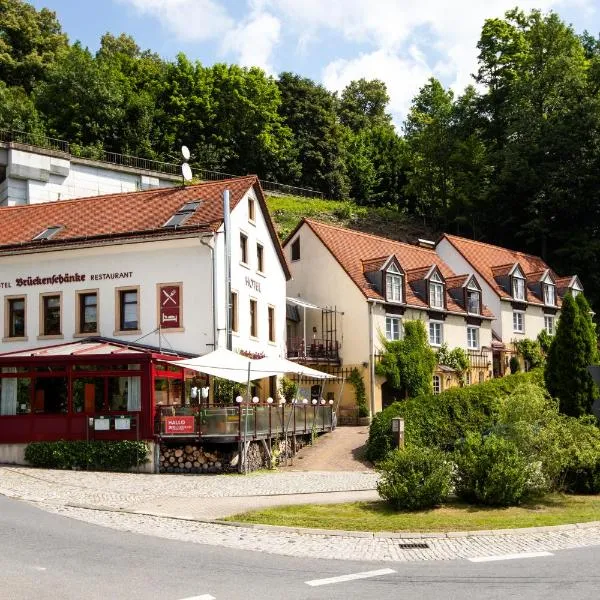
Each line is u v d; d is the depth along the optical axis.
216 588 10.65
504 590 10.59
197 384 30.12
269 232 38.84
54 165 52.81
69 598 9.96
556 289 57.94
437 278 47.12
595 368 15.52
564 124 64.38
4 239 34.88
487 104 74.44
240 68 83.69
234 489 21.53
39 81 77.81
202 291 30.70
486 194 71.44
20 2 85.12
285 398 38.06
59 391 26.75
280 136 84.56
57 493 20.27
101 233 33.19
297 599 10.09
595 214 65.75
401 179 92.25
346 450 30.22
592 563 12.38
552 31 68.81
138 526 15.79
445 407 29.42
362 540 14.77
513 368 51.72
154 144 76.75
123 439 25.75
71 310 32.28
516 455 18.98
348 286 43.41
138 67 86.56
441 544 14.40
